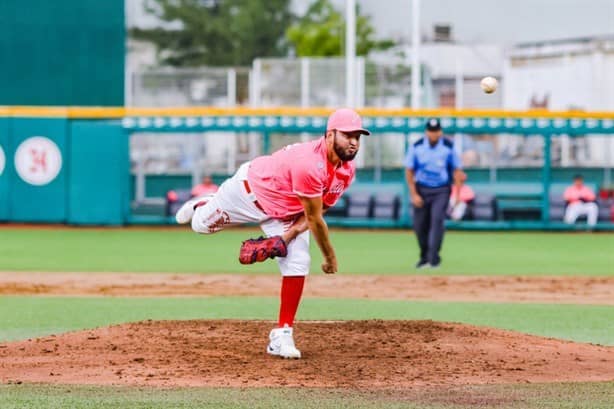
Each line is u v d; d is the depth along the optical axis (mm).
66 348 22484
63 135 67188
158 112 66438
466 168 80938
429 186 42719
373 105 79125
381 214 68875
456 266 45031
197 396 18312
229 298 34219
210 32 155125
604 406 17766
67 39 77188
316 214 20281
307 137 76500
